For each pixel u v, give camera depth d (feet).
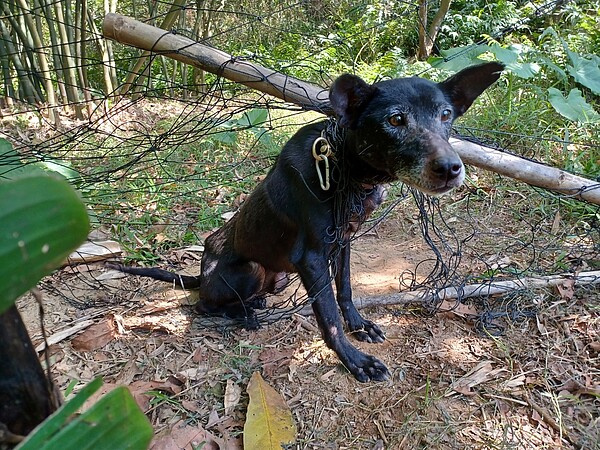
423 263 3.22
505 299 2.78
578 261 3.10
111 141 4.38
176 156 4.30
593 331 2.55
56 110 5.02
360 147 2.11
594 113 4.30
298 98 2.32
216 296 2.71
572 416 2.13
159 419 2.14
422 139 1.95
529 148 4.05
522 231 3.42
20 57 5.24
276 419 2.08
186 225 3.57
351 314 2.65
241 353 2.51
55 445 0.48
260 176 4.16
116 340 2.58
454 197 3.84
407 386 2.30
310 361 2.47
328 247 2.35
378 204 2.48
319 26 7.71
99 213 3.58
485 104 4.65
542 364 2.38
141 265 3.24
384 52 7.46
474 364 2.40
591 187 2.61
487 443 2.02
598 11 6.31
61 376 2.32
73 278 3.05
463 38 7.24
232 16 7.29
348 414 2.18
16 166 2.75
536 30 7.14
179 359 2.48
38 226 0.42
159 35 2.19
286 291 3.12
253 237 2.59
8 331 0.61
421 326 2.68
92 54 6.28
